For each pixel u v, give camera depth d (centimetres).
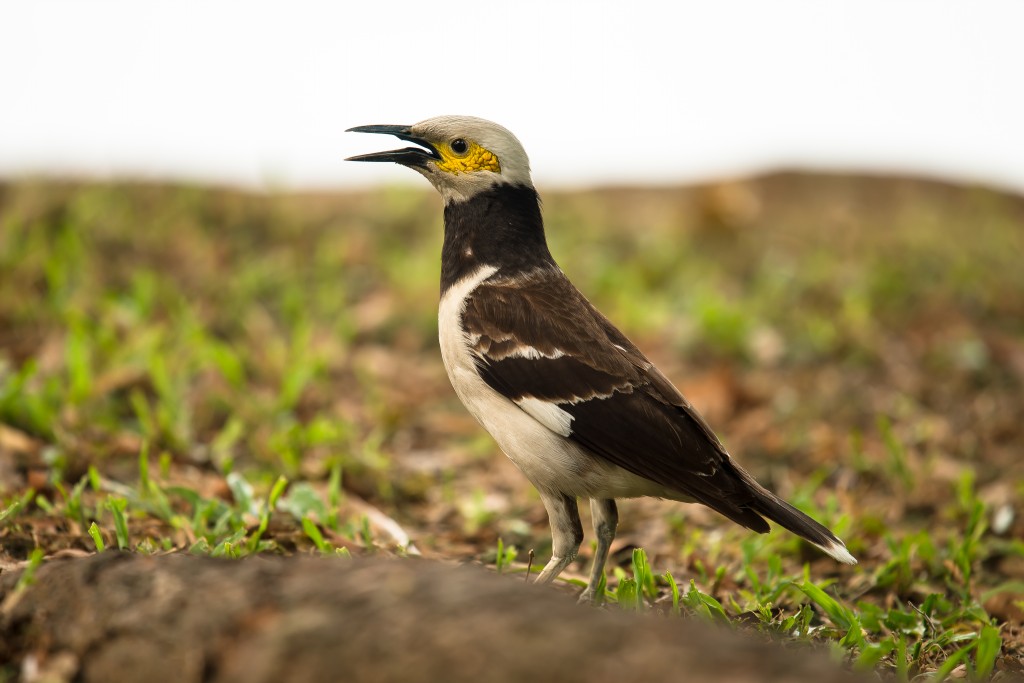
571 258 1923
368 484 1129
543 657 492
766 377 1570
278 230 1983
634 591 813
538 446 862
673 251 2045
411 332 1611
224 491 1016
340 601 537
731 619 833
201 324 1484
